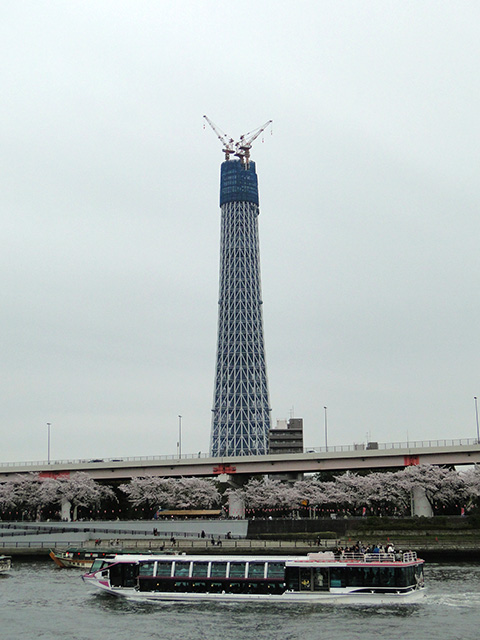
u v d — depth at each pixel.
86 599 99.50
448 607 90.69
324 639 76.81
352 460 197.62
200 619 87.00
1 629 82.88
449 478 182.62
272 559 96.38
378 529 158.25
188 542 151.38
